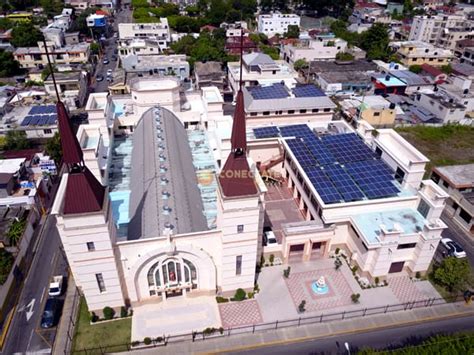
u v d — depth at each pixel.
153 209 49.00
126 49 144.38
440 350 42.97
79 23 169.12
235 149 41.31
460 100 106.00
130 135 74.25
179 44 150.00
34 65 135.62
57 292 52.38
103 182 57.50
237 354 45.72
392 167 64.06
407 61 141.88
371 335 48.22
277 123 87.88
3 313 50.06
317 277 56.12
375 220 55.84
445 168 76.19
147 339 45.94
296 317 50.09
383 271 54.91
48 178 73.31
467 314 51.22
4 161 74.81
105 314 48.31
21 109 96.12
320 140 73.62
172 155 59.78
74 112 102.81
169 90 73.00
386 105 104.06
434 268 58.06
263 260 58.41
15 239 57.66
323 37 154.88
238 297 51.31
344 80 120.69
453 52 158.25
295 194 71.69
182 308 50.44
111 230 43.31
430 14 193.62
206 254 46.91
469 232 66.94
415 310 51.56
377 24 151.12
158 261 46.25
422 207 56.34
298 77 131.88
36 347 46.28
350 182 61.06
